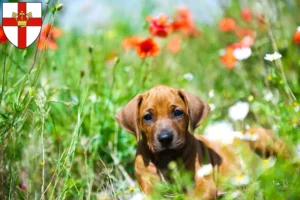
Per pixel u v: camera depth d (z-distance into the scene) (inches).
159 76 76.6
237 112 54.2
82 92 65.3
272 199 44.0
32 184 53.3
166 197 50.6
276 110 57.4
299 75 65.6
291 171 46.4
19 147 55.6
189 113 51.4
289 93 55.9
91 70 67.4
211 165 52.2
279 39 70.6
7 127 50.6
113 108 62.3
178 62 81.7
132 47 73.4
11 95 54.4
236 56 59.4
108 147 59.8
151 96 51.6
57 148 57.6
